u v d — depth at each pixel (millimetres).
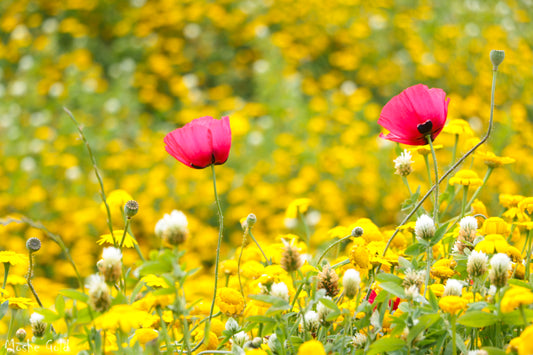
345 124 5938
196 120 1690
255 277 1943
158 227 1341
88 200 5348
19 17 7570
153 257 1331
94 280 1241
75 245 5117
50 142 5895
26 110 6488
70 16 7645
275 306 1336
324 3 7371
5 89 6883
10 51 7156
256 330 1816
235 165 5598
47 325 1540
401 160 2039
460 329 1530
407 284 1455
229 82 7129
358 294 1479
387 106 1625
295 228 4859
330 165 5449
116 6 7766
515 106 6000
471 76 6844
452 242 1937
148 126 6285
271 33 7258
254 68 6875
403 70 6879
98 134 5922
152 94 6602
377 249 1719
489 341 1525
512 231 1894
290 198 5238
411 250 1521
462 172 2141
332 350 1431
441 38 7055
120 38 7469
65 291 1240
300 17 7340
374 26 7109
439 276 1695
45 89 6641
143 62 7246
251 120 6160
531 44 7562
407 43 7027
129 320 1216
